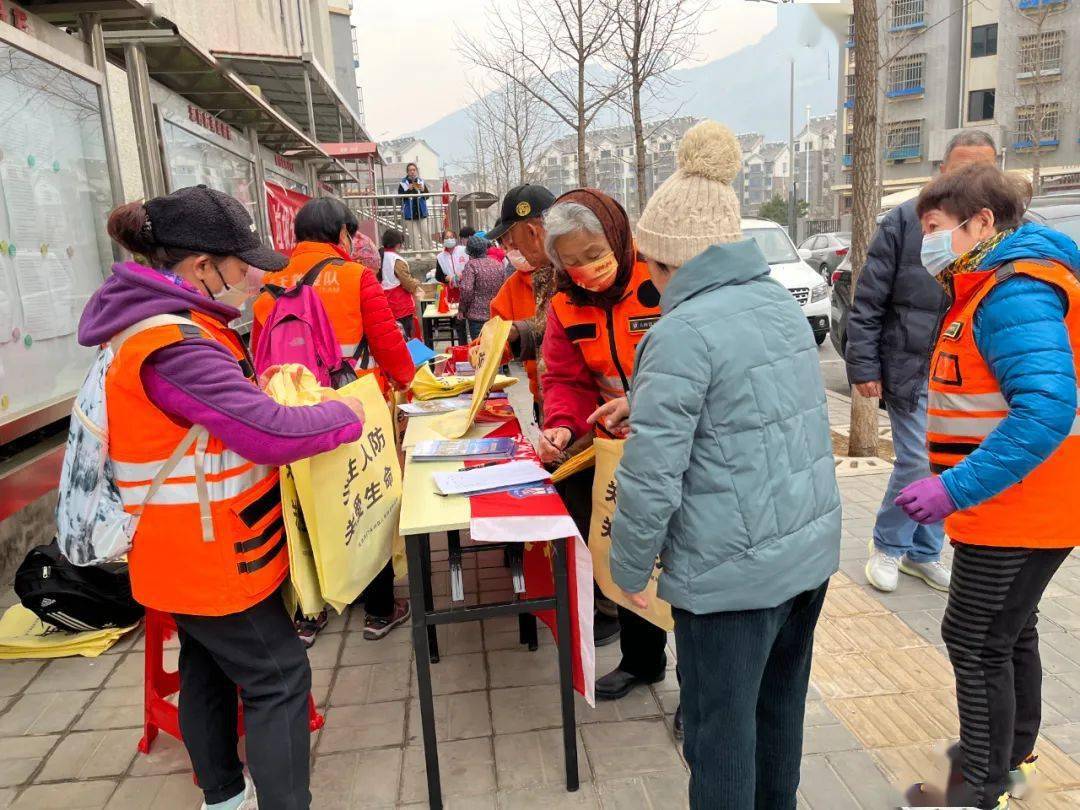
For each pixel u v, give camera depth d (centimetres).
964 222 193
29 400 370
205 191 178
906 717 260
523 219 319
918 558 357
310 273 328
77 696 292
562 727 243
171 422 167
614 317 241
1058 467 179
